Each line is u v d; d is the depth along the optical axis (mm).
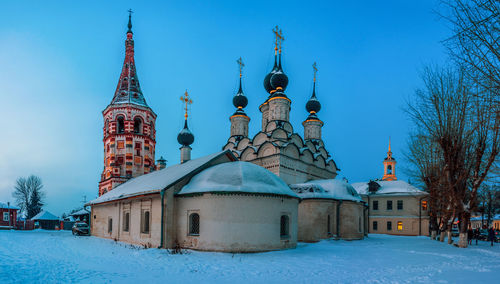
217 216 18906
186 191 20219
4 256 15891
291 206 21203
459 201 23312
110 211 29797
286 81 40938
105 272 12359
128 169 41750
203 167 22578
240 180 19594
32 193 72500
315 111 45281
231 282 11125
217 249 18562
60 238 29391
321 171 40688
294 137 38531
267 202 19672
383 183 48125
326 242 26312
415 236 40281
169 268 13656
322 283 11047
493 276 12070
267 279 11656
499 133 19562
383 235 40875
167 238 20047
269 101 40938
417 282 11086
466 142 22828
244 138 42531
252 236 18797
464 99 20594
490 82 11539
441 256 18344
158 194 21312
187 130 33844
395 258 17344
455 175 23078
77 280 10766
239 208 18953
